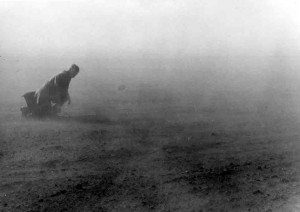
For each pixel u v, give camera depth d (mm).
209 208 7129
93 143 11133
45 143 11023
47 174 8680
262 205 7297
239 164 9633
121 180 8406
